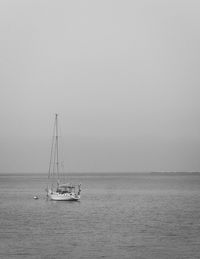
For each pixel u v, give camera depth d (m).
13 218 98.81
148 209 118.69
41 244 66.75
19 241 69.06
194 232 77.31
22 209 119.75
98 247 64.56
